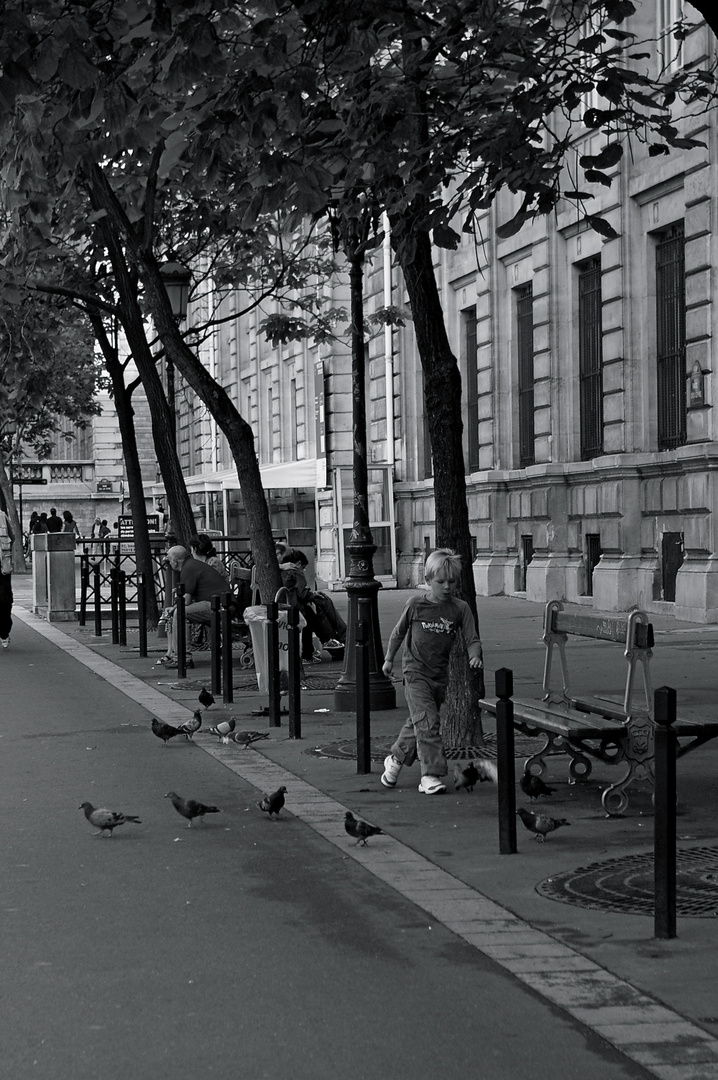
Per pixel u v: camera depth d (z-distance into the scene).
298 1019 5.18
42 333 22.19
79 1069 4.72
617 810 8.76
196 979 5.67
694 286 22.20
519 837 8.23
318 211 11.38
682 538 23.09
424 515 35.03
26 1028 5.12
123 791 9.95
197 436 59.09
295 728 12.29
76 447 79.31
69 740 12.46
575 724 8.85
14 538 60.91
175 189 19.48
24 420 53.31
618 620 9.04
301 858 7.82
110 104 9.94
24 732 12.99
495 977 5.63
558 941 6.11
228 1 9.34
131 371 77.81
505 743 7.80
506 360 30.16
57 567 28.61
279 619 15.64
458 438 11.23
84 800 9.64
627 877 7.19
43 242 16.88
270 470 39.09
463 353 33.03
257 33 10.05
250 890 7.12
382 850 7.95
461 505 11.22
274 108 10.24
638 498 24.41
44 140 10.75
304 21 10.16
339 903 6.84
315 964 5.85
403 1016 5.20
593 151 25.28
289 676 12.37
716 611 21.55
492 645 19.94
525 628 22.53
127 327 21.22
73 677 17.97
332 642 19.42
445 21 11.49
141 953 6.04
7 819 9.02
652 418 24.52
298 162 10.74
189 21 9.05
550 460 27.55
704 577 21.67
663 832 6.10
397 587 35.78
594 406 26.56
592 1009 5.23
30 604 36.56
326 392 38.16
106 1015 5.25
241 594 19.66
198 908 6.78
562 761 10.84
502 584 29.94
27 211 16.06
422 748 9.65
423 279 11.11
